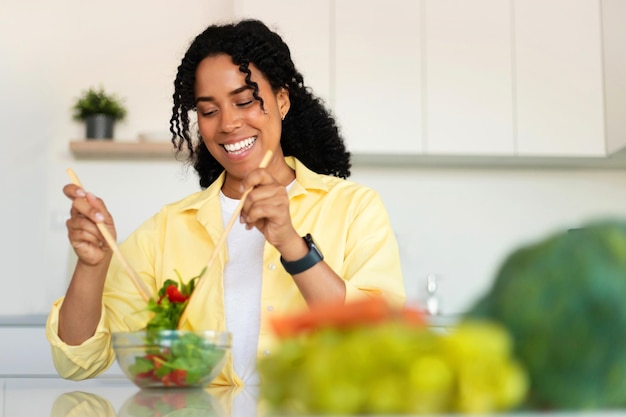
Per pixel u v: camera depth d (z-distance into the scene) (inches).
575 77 139.2
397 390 14.5
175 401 34.4
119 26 145.0
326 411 14.9
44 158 141.8
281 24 135.0
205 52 61.9
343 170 73.5
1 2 143.5
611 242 15.6
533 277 15.7
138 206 142.2
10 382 54.1
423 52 137.0
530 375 15.4
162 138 136.3
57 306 55.4
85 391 43.9
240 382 56.7
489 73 138.0
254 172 49.1
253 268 60.6
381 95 135.8
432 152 136.3
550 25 139.3
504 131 137.7
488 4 138.6
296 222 61.7
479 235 147.0
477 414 14.6
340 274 60.1
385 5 136.9
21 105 142.2
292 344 16.5
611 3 137.6
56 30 144.0
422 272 145.5
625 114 133.6
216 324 58.7
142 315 61.8
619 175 149.6
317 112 71.2
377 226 61.6
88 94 138.0
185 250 62.6
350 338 15.6
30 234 140.6
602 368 15.0
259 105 61.2
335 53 135.5
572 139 138.5
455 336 14.7
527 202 148.3
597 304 15.0
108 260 53.5
